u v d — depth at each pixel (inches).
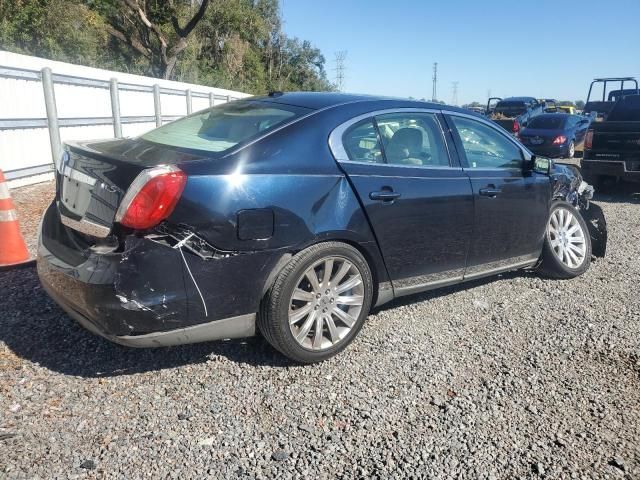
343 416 122.5
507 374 143.4
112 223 119.1
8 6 752.3
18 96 334.6
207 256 122.4
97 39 967.0
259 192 128.0
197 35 1514.5
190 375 135.9
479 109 1198.9
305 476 103.5
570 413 126.7
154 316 118.3
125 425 115.4
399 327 168.6
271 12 2273.6
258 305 132.3
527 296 198.5
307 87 2630.4
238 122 148.3
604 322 177.2
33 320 158.1
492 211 179.8
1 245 199.3
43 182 362.9
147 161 123.6
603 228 241.8
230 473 103.3
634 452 113.8
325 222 137.9
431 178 162.6
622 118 442.6
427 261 164.6
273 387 132.6
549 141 677.3
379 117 159.0
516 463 109.3
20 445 107.3
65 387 127.5
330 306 144.3
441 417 123.6
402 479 103.7
